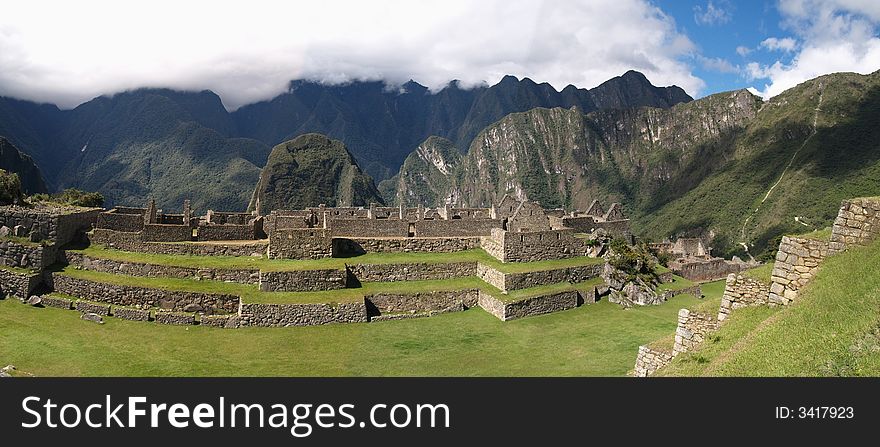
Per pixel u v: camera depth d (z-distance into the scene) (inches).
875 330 393.1
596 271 1534.2
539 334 1117.1
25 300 1117.7
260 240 1483.8
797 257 529.0
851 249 496.4
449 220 1654.8
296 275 1186.6
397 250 1478.8
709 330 589.6
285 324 1083.3
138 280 1169.4
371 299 1221.1
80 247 1315.2
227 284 1194.6
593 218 2283.5
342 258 1374.3
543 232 1534.2
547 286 1398.9
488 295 1274.6
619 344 1042.7
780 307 527.2
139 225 1478.8
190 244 1332.4
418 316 1196.5
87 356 856.9
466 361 929.5
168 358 879.1
